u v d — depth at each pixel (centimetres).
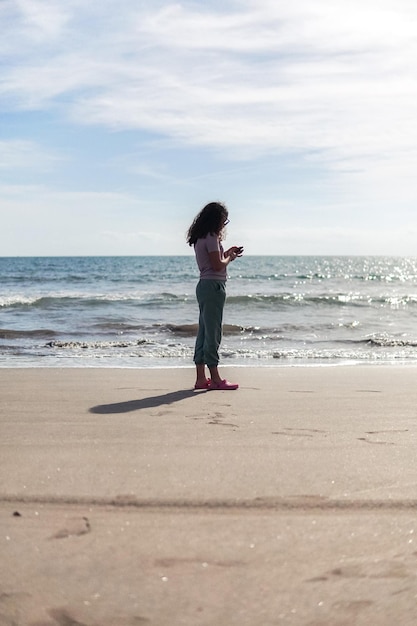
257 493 262
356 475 288
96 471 293
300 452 331
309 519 233
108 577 186
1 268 7256
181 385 620
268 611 167
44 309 2005
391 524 229
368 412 455
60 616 164
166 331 1405
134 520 232
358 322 1703
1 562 195
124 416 432
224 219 605
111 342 1137
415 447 344
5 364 870
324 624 161
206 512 241
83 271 6431
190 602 171
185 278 4912
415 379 677
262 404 493
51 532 219
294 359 987
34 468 297
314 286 4322
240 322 1666
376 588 179
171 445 345
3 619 162
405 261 15425
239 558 199
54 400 504
